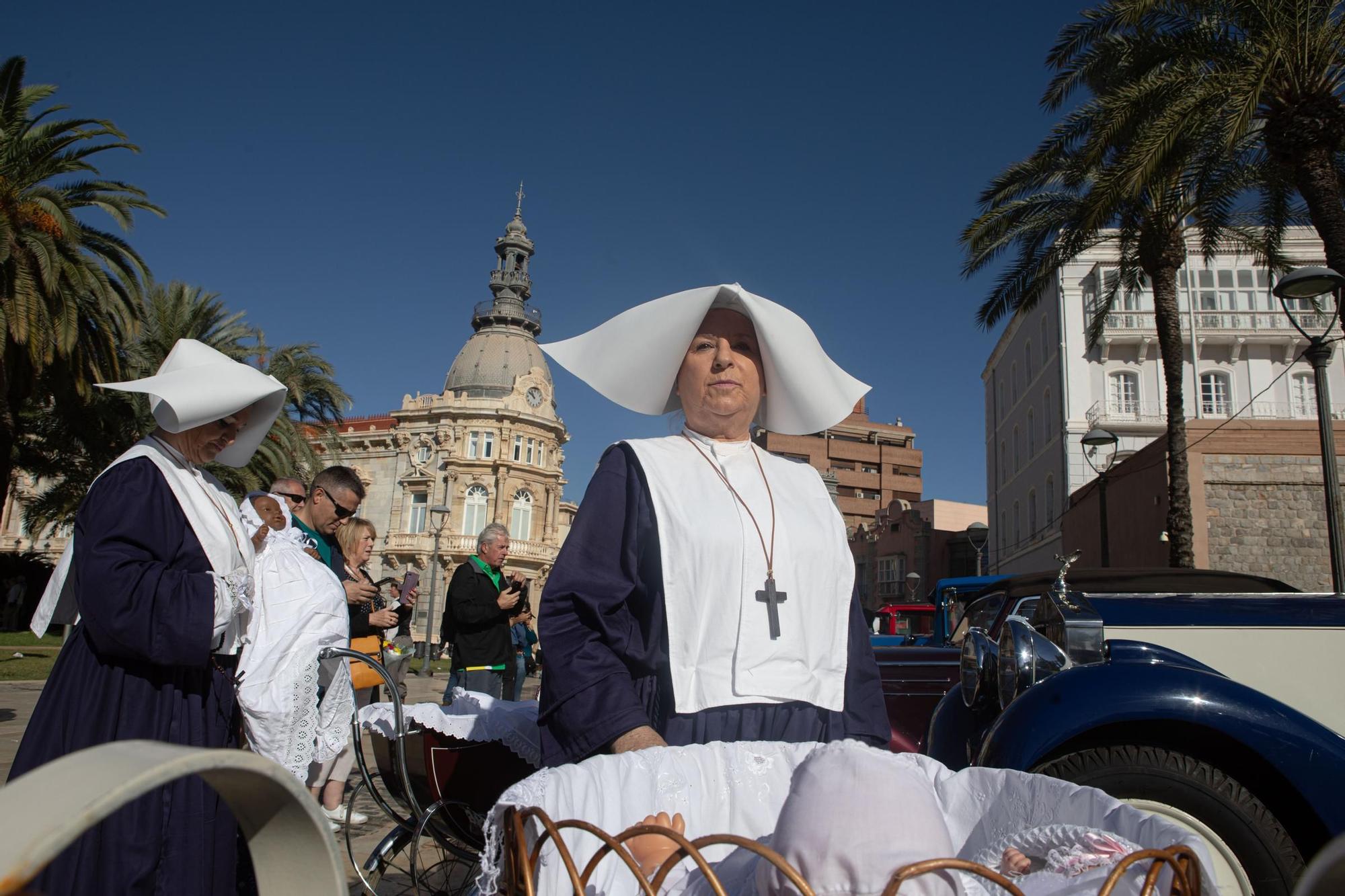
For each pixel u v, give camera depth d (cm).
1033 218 1438
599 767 140
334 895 79
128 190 1515
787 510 194
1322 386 846
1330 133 928
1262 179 1240
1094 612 300
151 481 226
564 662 167
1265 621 326
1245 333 2969
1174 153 1033
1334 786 257
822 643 186
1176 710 265
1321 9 922
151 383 233
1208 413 2997
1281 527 1661
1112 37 1147
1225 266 3084
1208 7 1007
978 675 316
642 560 183
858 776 107
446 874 336
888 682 488
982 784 149
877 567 4934
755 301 202
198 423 237
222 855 217
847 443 7275
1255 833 259
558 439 5538
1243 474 1689
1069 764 272
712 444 203
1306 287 794
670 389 216
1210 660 324
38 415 2056
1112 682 273
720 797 149
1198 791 264
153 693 215
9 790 63
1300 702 316
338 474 506
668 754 149
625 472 192
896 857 99
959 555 4422
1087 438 1708
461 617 668
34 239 1298
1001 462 3959
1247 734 263
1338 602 334
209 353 254
